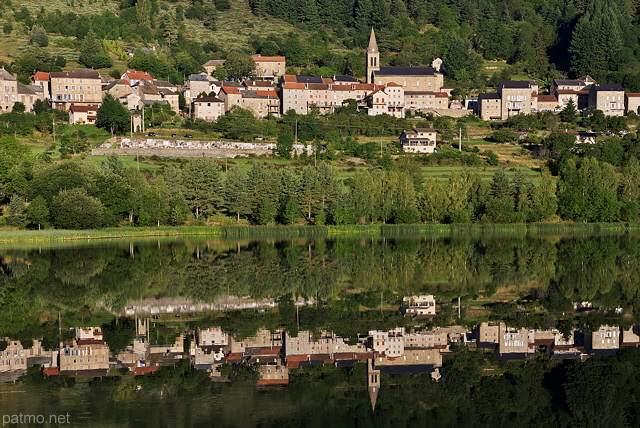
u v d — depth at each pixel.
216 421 46.56
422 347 64.88
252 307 80.88
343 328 71.00
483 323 73.12
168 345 64.19
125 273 105.06
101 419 46.75
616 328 71.31
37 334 67.50
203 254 130.12
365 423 46.69
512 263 117.56
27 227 165.50
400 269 110.94
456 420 47.56
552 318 75.19
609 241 156.25
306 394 52.22
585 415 48.69
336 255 129.38
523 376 56.97
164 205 176.25
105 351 62.25
